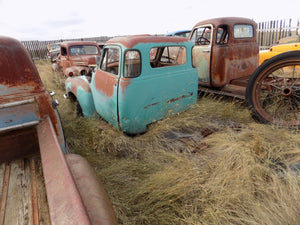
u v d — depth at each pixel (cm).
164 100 310
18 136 184
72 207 85
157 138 304
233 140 278
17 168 173
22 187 148
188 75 328
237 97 403
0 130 170
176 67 314
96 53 808
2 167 175
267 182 204
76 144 316
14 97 173
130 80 268
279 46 655
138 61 275
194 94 351
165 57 389
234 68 468
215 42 446
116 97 281
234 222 170
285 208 165
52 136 144
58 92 646
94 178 138
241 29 466
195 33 515
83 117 393
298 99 301
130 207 196
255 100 323
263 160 235
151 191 210
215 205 185
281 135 275
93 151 298
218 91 458
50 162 118
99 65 327
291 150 244
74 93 403
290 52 283
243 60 483
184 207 188
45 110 185
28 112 179
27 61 176
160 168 245
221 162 230
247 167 216
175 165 244
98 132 325
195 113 354
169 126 315
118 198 206
